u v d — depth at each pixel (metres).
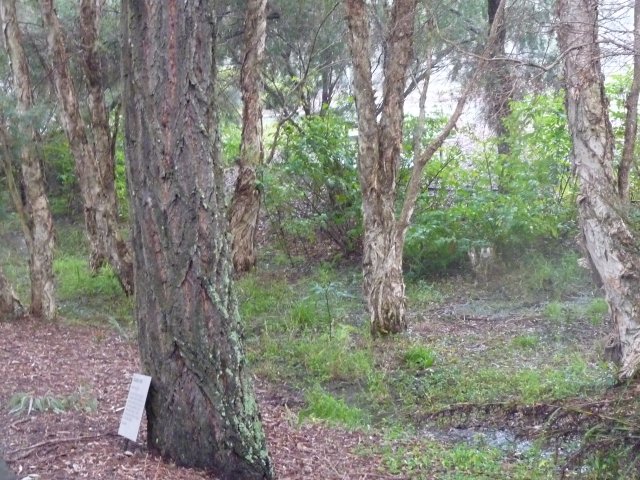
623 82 12.48
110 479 4.54
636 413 5.12
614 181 8.08
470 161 15.20
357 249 15.86
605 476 4.97
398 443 6.83
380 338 10.67
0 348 8.79
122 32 4.71
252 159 14.62
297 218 15.76
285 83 19.88
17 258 15.80
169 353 4.80
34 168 10.86
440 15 13.72
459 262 15.00
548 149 14.28
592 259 8.20
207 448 4.80
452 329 11.36
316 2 18.55
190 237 4.68
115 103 17.23
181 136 4.62
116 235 12.94
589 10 7.80
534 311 12.20
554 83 10.23
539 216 14.09
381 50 16.72
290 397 8.74
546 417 5.73
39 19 16.80
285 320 11.56
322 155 14.96
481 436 6.98
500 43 11.45
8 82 14.08
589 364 9.10
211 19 4.68
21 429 5.54
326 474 5.65
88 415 6.03
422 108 10.75
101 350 9.23
